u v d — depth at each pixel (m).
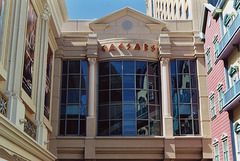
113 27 33.44
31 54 21.89
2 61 16.77
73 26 33.47
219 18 27.27
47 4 25.22
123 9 33.47
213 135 29.52
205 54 31.77
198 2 34.41
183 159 30.38
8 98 17.12
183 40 32.84
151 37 33.28
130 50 31.77
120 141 29.83
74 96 31.75
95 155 29.98
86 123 30.45
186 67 32.47
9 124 14.63
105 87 31.77
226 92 24.64
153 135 30.66
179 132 30.83
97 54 32.03
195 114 31.47
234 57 24.66
